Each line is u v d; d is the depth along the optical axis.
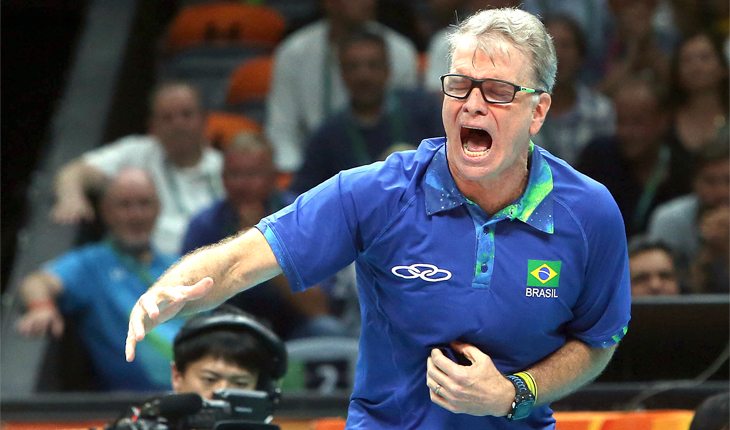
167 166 23.47
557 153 23.83
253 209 20.64
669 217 20.81
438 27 26.58
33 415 15.85
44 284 20.20
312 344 18.22
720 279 19.03
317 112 25.42
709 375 14.02
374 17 27.75
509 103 9.12
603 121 24.14
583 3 27.39
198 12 30.25
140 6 31.81
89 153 26.22
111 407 15.91
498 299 9.50
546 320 9.62
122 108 29.62
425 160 9.68
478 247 9.48
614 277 9.80
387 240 9.58
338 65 25.28
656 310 13.91
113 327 20.19
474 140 9.41
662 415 13.15
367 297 9.92
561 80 24.09
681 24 27.11
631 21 26.27
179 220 23.06
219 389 11.68
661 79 24.27
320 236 9.60
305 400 15.70
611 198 9.76
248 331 12.51
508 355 9.66
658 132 22.19
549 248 9.55
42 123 33.44
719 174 20.19
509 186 9.51
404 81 24.95
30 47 34.31
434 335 9.56
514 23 9.27
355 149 22.61
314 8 31.17
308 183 22.66
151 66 32.03
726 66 23.31
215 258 9.38
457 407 9.30
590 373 10.00
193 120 23.42
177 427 10.75
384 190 9.60
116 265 20.42
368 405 10.05
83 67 29.72
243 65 28.61
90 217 23.50
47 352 22.03
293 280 9.62
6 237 29.72
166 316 8.95
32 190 26.38
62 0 34.41
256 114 27.89
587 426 13.12
